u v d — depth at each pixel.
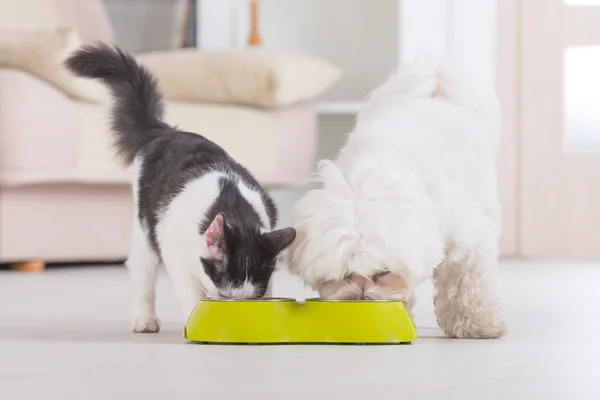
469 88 2.62
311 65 5.46
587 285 4.06
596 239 6.03
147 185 2.48
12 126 4.38
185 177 2.40
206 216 2.30
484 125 2.64
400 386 1.59
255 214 2.35
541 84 6.09
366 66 6.50
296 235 2.09
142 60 5.57
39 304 3.24
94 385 1.61
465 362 1.91
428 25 6.14
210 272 2.25
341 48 6.53
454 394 1.52
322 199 2.09
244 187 2.42
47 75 4.51
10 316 2.87
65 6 5.87
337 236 2.02
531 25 6.09
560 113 6.07
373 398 1.48
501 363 1.90
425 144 2.29
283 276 4.34
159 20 6.62
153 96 2.73
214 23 6.49
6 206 4.61
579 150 6.08
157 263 2.50
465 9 6.11
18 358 1.96
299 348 2.09
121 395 1.51
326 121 6.52
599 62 6.05
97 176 4.70
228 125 5.20
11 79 4.37
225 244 2.23
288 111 5.49
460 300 2.40
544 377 1.71
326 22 6.55
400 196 2.07
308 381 1.64
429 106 2.48
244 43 6.50
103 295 3.56
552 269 4.99
